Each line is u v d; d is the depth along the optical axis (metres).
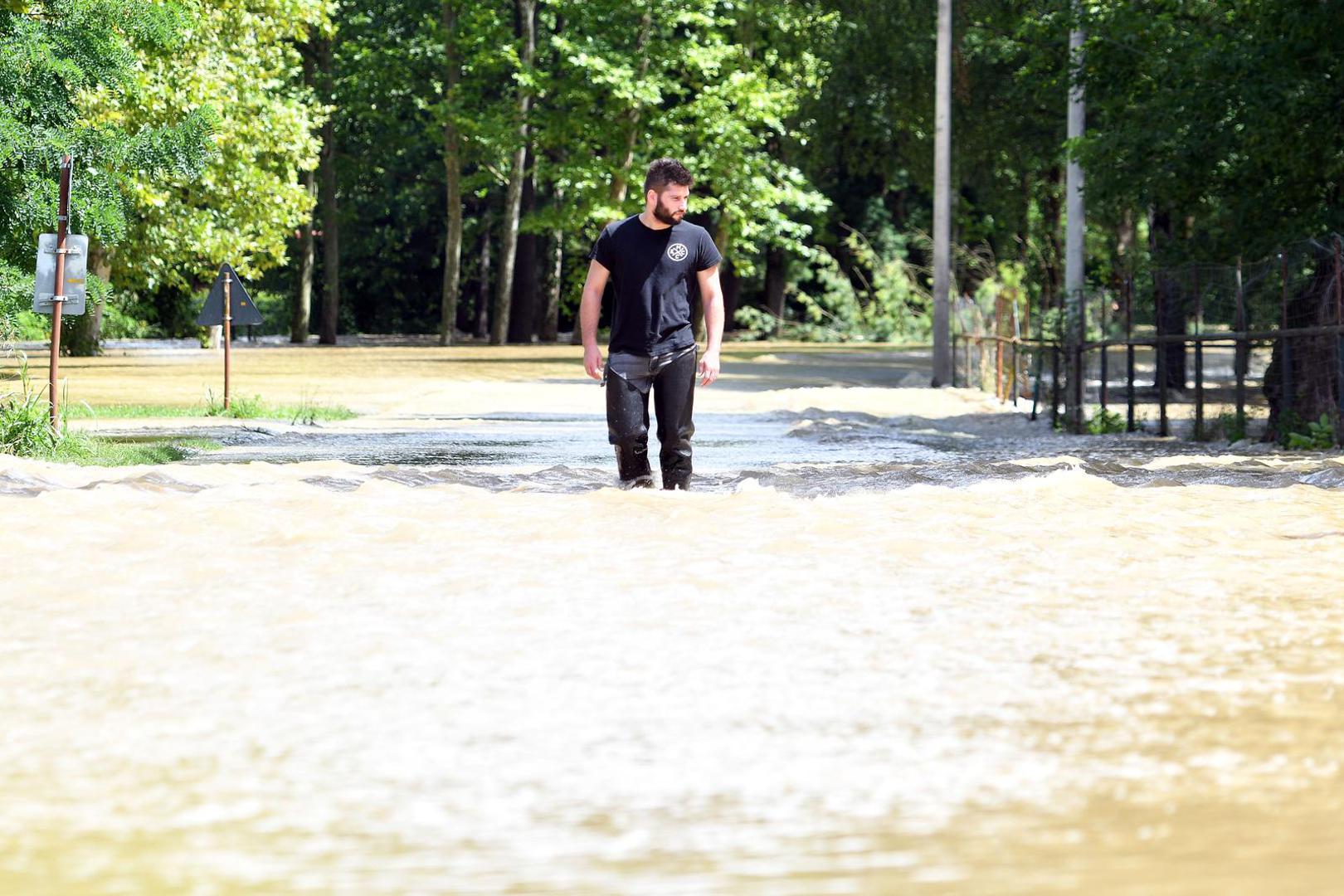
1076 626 10.30
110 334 118.81
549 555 13.25
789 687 8.57
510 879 5.60
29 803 6.55
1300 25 34.78
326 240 118.69
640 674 8.88
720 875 5.63
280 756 7.25
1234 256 38.88
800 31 108.00
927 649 9.58
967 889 5.45
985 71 94.00
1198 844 5.96
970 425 40.91
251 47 75.25
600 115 103.88
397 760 7.18
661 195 19.09
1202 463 24.78
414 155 133.88
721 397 49.47
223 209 76.50
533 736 7.59
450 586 11.77
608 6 100.00
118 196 32.44
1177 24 42.84
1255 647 9.62
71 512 15.34
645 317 19.19
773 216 105.50
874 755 7.25
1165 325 36.59
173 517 15.17
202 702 8.27
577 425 36.69
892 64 99.12
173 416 37.03
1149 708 8.10
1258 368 41.59
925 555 13.33
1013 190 106.75
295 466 22.12
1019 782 6.80
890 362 80.81
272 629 10.16
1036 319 49.00
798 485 20.36
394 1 119.94
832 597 11.33
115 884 5.57
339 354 87.31
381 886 5.54
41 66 30.88
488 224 133.62
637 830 6.16
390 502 16.56
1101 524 15.24
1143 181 39.69
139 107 61.25
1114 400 44.34
